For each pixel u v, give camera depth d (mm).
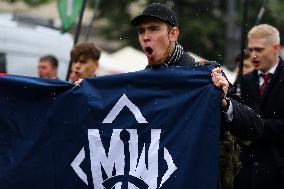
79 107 8242
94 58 11664
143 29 8422
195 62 8578
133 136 8133
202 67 8109
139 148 8117
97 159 8172
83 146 8211
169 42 8430
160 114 8117
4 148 8352
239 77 11305
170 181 8023
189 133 8039
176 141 8062
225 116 8125
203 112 8039
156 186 8047
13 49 17219
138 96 8156
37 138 8297
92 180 8180
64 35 18422
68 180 8227
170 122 8094
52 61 15070
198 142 8016
